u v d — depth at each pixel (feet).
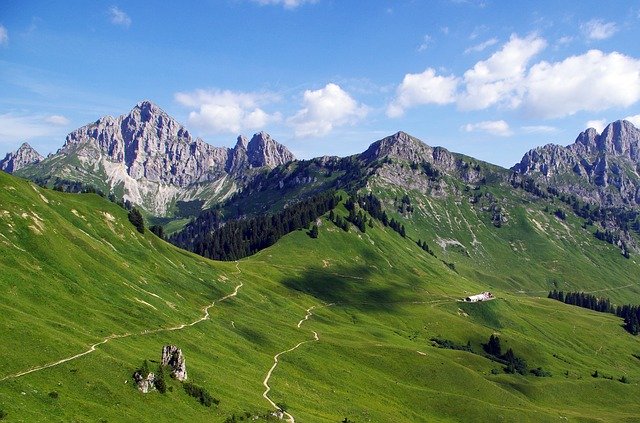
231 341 483.51
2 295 335.47
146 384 290.56
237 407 321.93
